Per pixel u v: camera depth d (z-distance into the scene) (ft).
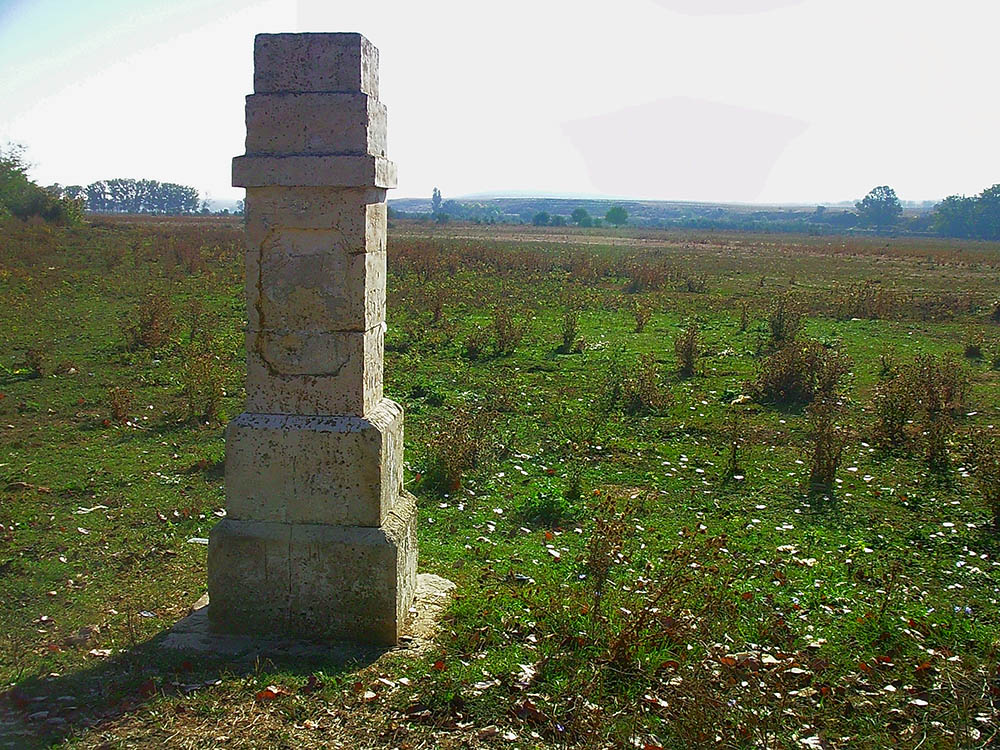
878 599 18.86
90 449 30.55
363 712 13.52
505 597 18.26
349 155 15.14
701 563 20.61
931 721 13.80
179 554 21.35
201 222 203.72
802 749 12.88
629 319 66.44
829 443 28.25
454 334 55.57
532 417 35.96
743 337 58.34
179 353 48.39
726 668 14.78
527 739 12.91
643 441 32.81
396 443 17.04
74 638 16.49
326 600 15.97
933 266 131.75
